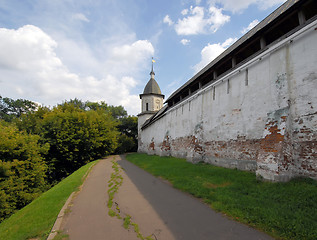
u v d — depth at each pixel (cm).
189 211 420
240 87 832
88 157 1988
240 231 314
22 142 1104
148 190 629
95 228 369
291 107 579
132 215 422
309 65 544
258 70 738
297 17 662
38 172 1138
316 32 537
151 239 311
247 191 496
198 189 561
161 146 1884
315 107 516
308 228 289
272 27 678
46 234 370
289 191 448
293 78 584
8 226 475
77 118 1892
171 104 1839
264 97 698
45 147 1336
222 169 816
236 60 952
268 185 511
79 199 580
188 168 913
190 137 1302
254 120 736
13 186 949
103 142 2238
